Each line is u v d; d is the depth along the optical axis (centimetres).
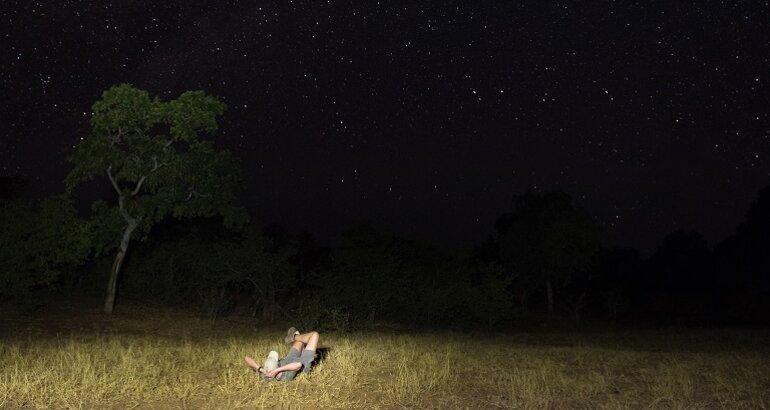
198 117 2378
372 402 969
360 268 2964
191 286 2925
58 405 891
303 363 1132
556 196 4350
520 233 4356
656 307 4984
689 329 3725
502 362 1468
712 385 1166
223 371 1196
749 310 4762
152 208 2439
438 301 3061
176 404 921
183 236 3375
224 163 2477
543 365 1395
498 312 3209
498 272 3372
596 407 961
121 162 2364
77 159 2330
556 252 4222
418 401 978
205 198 2533
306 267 4338
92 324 2286
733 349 2030
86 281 2945
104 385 1002
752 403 995
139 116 2353
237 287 2977
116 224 2448
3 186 3297
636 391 1091
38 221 2345
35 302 2375
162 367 1246
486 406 959
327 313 2555
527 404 959
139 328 2303
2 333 1984
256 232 2791
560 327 3794
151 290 2905
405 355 1494
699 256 6512
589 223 4291
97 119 2311
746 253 5844
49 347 1547
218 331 2388
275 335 2233
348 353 1425
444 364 1360
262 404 915
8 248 2295
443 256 3500
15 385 955
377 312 3052
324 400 954
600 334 2927
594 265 5072
